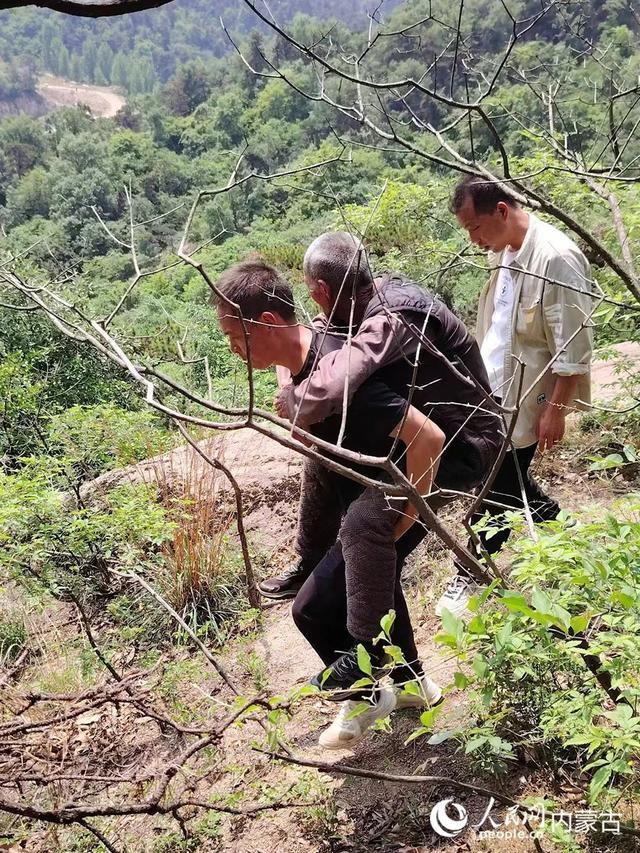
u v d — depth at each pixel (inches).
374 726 91.8
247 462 180.5
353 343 79.0
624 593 57.5
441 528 65.2
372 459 58.1
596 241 85.9
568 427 167.0
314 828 92.4
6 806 69.0
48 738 101.7
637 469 148.6
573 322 104.5
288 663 129.3
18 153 4082.2
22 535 147.0
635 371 174.9
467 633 60.8
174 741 115.3
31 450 230.5
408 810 89.7
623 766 57.9
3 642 150.5
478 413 85.6
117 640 145.9
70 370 308.3
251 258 85.4
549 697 78.4
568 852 68.1
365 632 84.4
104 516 146.6
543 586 82.6
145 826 102.4
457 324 84.0
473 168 77.4
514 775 86.7
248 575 137.8
